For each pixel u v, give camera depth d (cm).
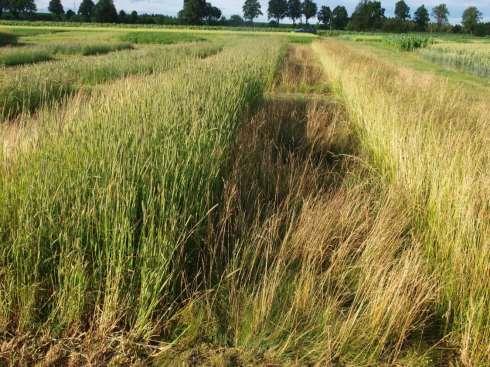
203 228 340
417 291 296
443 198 389
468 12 10388
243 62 1099
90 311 280
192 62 976
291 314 285
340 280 314
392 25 10088
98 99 523
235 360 259
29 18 9350
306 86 1277
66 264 277
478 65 1894
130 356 257
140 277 286
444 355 277
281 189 459
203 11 9612
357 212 408
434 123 626
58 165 340
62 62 1432
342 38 6353
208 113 489
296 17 11988
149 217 308
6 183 318
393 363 265
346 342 269
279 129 707
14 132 437
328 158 648
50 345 259
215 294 290
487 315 283
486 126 683
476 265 304
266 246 336
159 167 343
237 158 484
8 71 1160
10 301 267
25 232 287
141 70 1316
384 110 679
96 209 305
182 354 260
